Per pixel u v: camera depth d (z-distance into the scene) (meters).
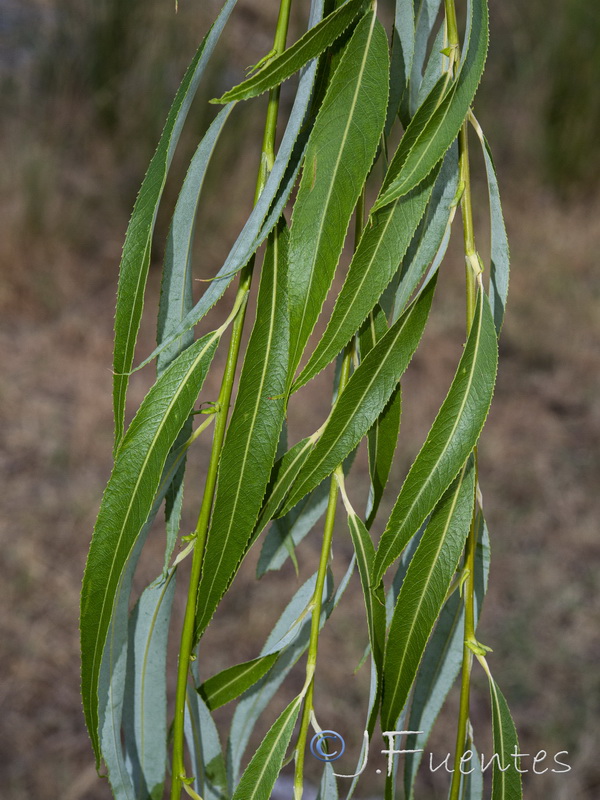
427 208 0.41
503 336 2.47
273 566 0.48
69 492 1.78
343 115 0.38
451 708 1.43
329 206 0.38
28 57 3.04
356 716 1.37
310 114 0.40
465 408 0.39
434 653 0.46
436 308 2.56
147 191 0.39
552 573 1.70
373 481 0.44
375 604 0.41
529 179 3.20
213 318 2.24
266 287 0.40
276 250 0.40
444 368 2.29
